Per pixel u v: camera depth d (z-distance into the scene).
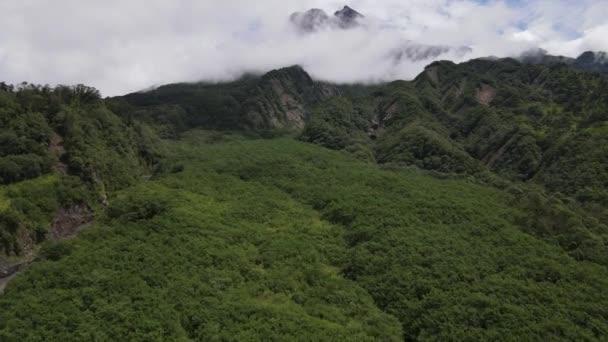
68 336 49.22
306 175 114.25
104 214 88.69
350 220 86.69
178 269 63.66
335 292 61.88
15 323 51.28
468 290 60.25
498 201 96.06
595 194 99.69
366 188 103.12
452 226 80.88
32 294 58.00
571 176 110.81
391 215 85.06
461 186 106.94
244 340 49.41
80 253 67.50
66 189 102.06
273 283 63.25
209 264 65.94
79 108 136.25
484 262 67.62
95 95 151.62
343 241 79.44
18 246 84.88
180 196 93.00
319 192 101.81
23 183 97.88
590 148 116.00
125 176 125.19
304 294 61.75
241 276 64.19
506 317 54.31
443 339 52.06
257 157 133.00
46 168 103.94
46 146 109.00
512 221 84.50
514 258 69.06
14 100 115.50
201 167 121.50
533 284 62.31
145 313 53.38
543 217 84.31
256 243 76.31
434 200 92.88
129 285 58.75
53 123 117.38
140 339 49.06
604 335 52.59
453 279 62.81
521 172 130.88
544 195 104.50
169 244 70.88
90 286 58.72
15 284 60.53
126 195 94.81
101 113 140.00
